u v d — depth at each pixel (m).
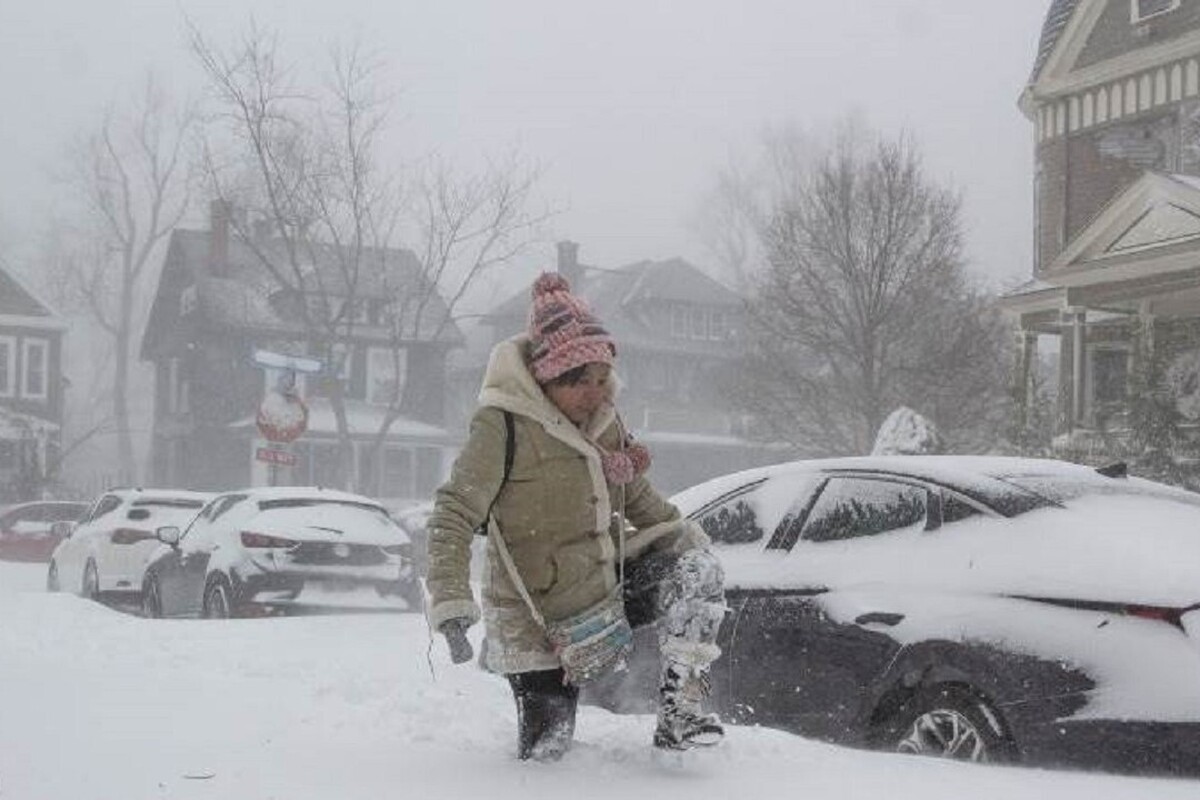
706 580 4.42
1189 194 22.78
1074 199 29.14
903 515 6.67
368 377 55.97
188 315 58.72
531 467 4.38
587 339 4.39
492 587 4.53
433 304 57.81
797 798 4.11
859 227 29.61
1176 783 4.77
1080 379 25.09
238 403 54.81
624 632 4.45
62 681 6.65
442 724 5.20
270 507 14.88
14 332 61.44
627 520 4.75
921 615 6.16
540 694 4.53
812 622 6.57
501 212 40.12
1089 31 28.78
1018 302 27.47
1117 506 6.38
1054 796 4.31
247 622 12.65
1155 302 24.39
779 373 31.02
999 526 6.27
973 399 29.02
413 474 56.34
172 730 5.09
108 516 19.58
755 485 7.45
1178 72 26.98
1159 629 5.55
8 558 34.78
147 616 16.83
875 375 29.50
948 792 4.28
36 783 4.18
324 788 4.11
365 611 14.56
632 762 4.54
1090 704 5.55
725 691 6.87
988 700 5.88
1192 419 19.55
